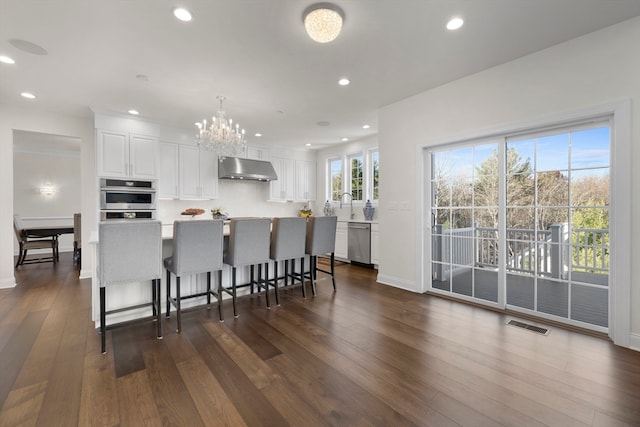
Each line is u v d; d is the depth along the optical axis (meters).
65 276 4.47
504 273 2.99
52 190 6.84
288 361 2.04
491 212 3.07
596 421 1.45
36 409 1.54
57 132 4.17
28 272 4.74
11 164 3.91
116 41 2.35
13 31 2.20
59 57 2.59
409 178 3.69
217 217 5.35
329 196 6.72
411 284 3.72
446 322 2.70
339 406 1.57
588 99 2.32
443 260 3.52
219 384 1.77
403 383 1.77
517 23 2.16
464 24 2.17
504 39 2.38
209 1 1.89
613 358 2.03
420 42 2.41
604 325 2.42
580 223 2.53
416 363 2.00
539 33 2.30
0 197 3.84
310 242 3.63
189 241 2.61
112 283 2.24
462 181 3.30
